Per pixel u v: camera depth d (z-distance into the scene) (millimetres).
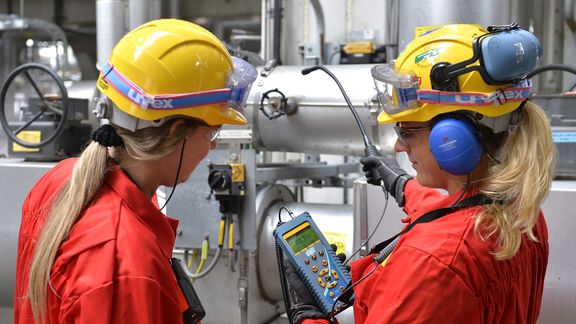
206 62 820
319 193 2580
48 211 831
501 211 768
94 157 811
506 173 769
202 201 1628
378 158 1182
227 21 3396
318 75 1733
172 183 865
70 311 715
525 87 786
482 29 839
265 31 2453
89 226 758
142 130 804
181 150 833
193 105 798
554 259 1235
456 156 774
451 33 818
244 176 1563
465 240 763
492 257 760
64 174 896
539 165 773
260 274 1724
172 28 829
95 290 703
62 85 1746
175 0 3277
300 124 1729
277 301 1843
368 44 2217
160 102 774
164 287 764
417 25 1573
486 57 750
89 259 729
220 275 1688
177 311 783
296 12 2576
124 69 802
